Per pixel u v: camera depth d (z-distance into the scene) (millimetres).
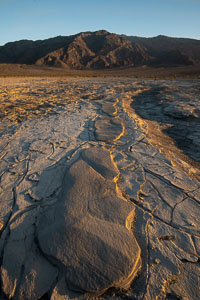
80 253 1767
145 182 2879
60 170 3207
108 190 2596
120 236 1928
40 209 2406
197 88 12523
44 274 1680
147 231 2084
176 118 6613
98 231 1967
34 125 5656
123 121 5746
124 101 9203
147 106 8445
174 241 1980
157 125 6043
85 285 1564
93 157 3471
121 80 19969
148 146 4117
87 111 7070
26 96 10875
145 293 1562
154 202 2494
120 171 3152
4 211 2451
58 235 1935
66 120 6027
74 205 2328
